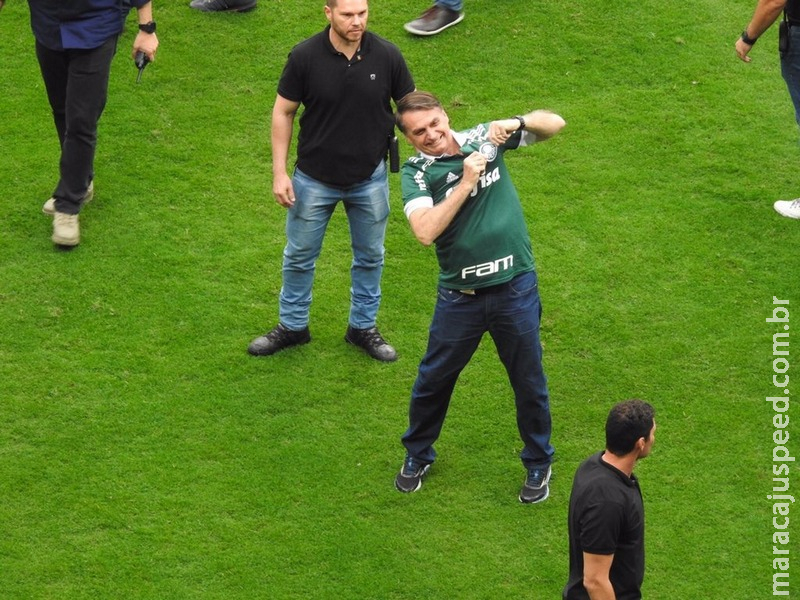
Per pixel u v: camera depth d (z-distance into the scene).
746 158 31.20
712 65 34.25
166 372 25.34
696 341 26.39
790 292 27.53
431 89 33.22
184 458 23.58
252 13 35.69
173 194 29.75
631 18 35.84
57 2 26.28
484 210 21.05
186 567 21.56
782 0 27.08
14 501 22.55
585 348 26.22
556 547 22.27
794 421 24.62
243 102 32.69
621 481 17.84
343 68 23.12
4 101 32.41
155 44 27.88
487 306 21.47
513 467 23.84
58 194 27.75
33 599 20.91
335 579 21.52
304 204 24.39
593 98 33.12
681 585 21.62
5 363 25.25
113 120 31.80
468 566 21.86
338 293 27.72
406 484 23.22
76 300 26.83
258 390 25.14
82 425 24.06
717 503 23.06
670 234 29.06
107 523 22.25
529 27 35.44
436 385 22.30
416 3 36.31
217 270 27.88
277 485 23.19
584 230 29.16
